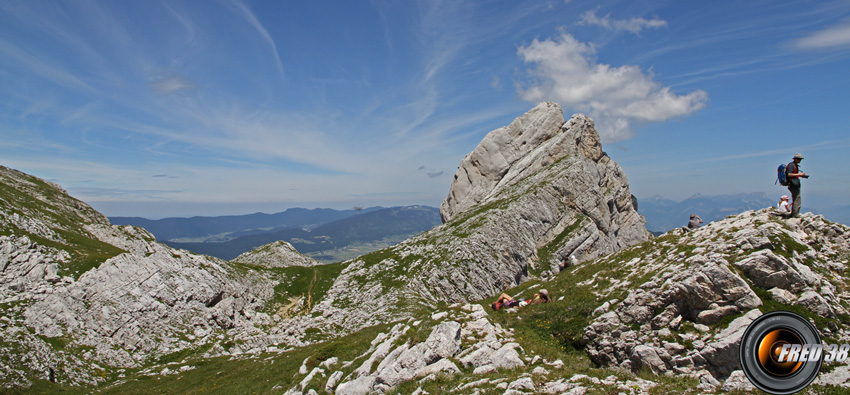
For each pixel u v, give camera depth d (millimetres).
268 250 152375
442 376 23703
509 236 109062
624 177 156750
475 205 143250
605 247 124188
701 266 26750
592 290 34844
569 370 21672
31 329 56312
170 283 77312
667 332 25688
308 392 29438
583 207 129125
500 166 157750
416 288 90688
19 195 99062
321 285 102500
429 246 107750
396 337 29531
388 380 25469
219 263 98500
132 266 75188
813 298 23078
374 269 102750
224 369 50656
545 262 111938
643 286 28906
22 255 67312
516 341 26891
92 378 53156
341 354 35969
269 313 92438
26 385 47375
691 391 17906
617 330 28062
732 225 32062
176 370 55000
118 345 61719
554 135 157875
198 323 74000
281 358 49562
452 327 27375
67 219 100562
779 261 24891
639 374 22906
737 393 16828
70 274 69750
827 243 27609
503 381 21141
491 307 37875
